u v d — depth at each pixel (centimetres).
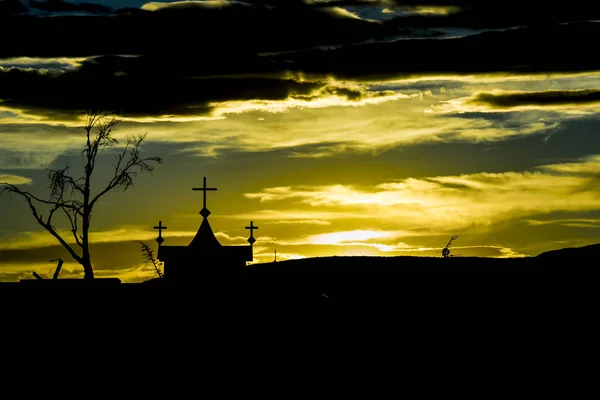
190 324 6194
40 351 5525
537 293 8250
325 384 5431
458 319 7144
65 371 5350
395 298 8081
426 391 5350
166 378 5350
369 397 5241
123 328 5956
